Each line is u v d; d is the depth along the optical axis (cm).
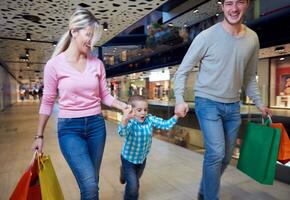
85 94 149
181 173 289
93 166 143
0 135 573
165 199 225
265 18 793
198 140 435
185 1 1148
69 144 143
